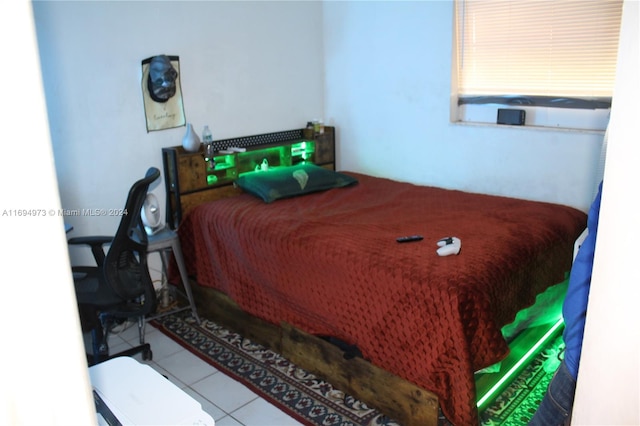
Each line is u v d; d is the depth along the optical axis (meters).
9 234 0.66
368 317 2.41
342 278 2.50
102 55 3.17
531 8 3.23
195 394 2.61
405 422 2.30
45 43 2.95
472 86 3.63
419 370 2.22
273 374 2.76
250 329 3.10
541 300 2.74
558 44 3.18
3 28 0.61
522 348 2.63
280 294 2.86
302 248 2.68
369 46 4.02
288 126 4.23
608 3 2.94
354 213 3.14
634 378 0.69
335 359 2.58
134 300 2.81
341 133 4.42
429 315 2.16
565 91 3.23
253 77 3.92
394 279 2.28
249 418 2.41
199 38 3.57
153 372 1.31
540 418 1.41
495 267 2.28
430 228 2.79
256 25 3.86
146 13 3.30
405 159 4.02
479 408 2.34
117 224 3.41
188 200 3.53
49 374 0.72
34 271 0.68
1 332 0.68
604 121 3.09
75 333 0.73
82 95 3.13
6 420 0.70
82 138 3.17
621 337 0.68
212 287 3.34
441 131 3.74
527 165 3.36
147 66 3.36
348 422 2.36
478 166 3.60
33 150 0.65
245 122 3.94
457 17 3.54
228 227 3.12
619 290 0.67
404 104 3.91
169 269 3.49
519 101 3.42
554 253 2.71
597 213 1.17
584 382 0.74
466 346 2.05
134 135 3.38
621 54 0.62
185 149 3.54
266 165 4.02
